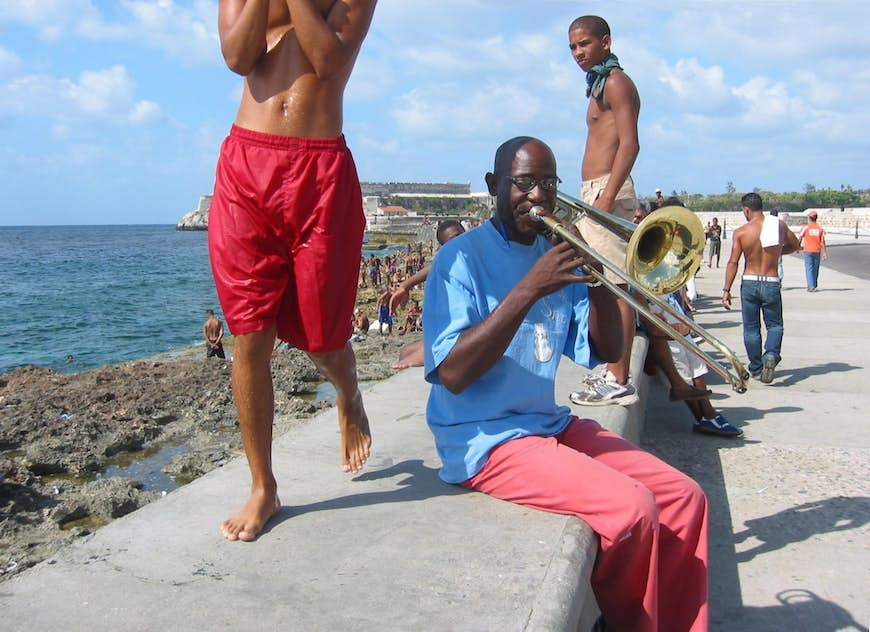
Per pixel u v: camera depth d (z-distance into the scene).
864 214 63.09
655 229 2.84
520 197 2.85
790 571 3.69
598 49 4.95
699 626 2.82
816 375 8.04
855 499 4.50
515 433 2.96
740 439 5.79
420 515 2.92
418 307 20.20
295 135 2.67
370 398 5.08
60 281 52.31
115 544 2.73
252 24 2.57
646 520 2.59
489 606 2.25
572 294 3.21
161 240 154.50
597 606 2.97
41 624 2.20
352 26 2.67
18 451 6.15
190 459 5.96
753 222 7.76
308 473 3.49
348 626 2.17
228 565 2.56
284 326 2.94
